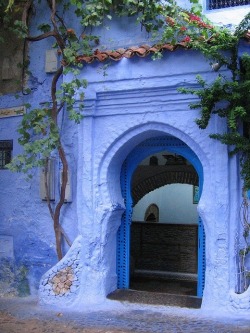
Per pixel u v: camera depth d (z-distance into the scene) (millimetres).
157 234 10516
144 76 7699
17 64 8992
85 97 8039
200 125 7062
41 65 8914
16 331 6664
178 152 8336
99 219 7969
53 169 8594
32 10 9008
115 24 8359
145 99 7781
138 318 7129
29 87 8992
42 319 7215
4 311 7727
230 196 7242
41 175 8656
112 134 8016
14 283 8883
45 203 8711
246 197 7191
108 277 8141
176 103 7605
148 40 8078
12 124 9102
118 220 8406
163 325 6773
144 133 7977
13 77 9141
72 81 7582
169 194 14328
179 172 10242
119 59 7809
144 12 7984
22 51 9086
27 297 8711
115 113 7996
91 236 7953
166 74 7578
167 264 10344
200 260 8078
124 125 7930
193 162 8219
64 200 8336
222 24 7840
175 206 14234
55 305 7816
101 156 8047
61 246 8359
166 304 7645
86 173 8055
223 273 7141
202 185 8086
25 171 7789
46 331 6645
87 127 8102
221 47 6961
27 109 8953
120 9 8250
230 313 6969
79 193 8133
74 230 8320
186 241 10250
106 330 6633
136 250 10594
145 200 13547
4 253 9016
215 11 7945
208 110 7023
